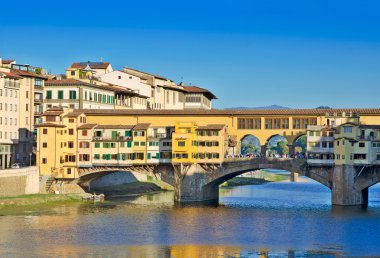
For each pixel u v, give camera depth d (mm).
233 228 150000
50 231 143625
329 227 151875
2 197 177625
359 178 190000
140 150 198625
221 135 195500
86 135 199750
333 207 186000
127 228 148500
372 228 150750
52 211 170625
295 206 189125
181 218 163125
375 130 189625
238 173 199875
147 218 162375
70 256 122188
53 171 198000
